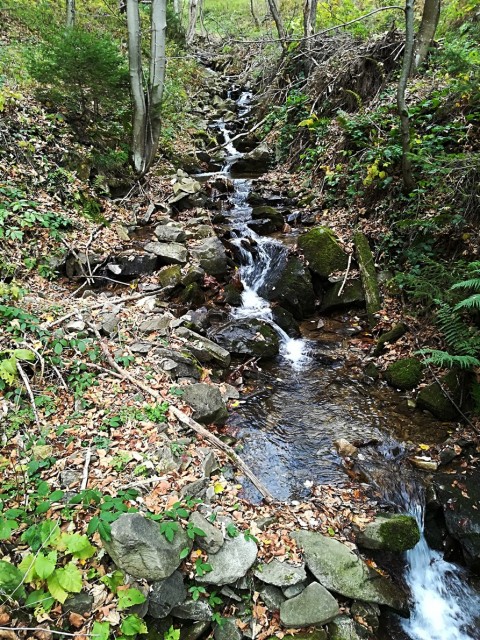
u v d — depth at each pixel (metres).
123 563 2.83
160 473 3.64
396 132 7.31
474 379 4.93
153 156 9.55
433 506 4.06
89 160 8.52
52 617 2.66
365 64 9.82
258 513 3.74
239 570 3.12
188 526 3.15
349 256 7.20
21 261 6.29
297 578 3.19
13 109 7.82
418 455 4.53
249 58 18.16
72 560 2.82
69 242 6.98
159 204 8.96
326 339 6.51
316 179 9.68
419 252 6.32
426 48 8.78
